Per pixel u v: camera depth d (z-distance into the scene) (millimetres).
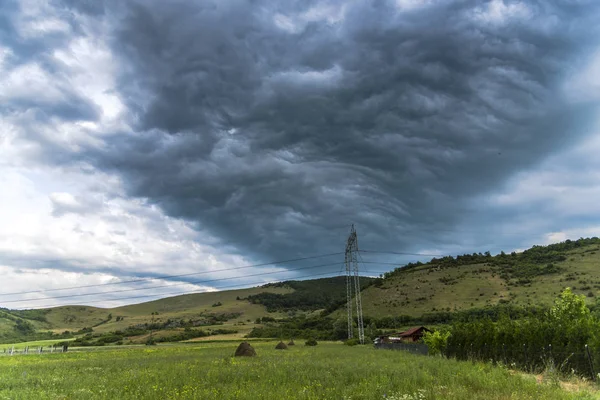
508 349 36000
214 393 17984
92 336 161875
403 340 97312
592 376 24609
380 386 18344
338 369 27703
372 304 169875
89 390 20750
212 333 174375
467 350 43500
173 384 21672
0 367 43125
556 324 31172
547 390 17672
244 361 39469
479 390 18047
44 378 28594
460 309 136250
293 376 23812
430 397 16266
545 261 163250
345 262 111188
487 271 172625
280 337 148000
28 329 189750
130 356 61938
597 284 119875
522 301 123812
